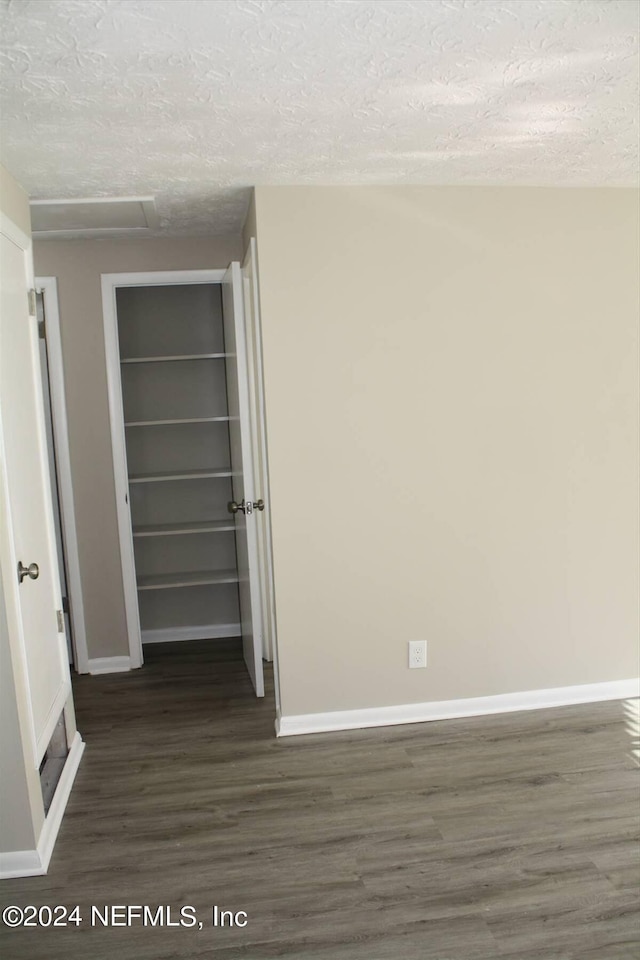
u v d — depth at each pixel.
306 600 2.96
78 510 3.74
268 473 2.88
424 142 2.31
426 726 3.04
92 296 3.62
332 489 2.92
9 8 1.42
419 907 1.99
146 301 4.21
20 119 1.99
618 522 3.14
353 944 1.86
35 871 2.18
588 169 2.69
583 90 1.92
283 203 2.78
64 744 2.80
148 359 3.91
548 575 3.11
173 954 1.86
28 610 2.34
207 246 3.66
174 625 4.37
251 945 1.88
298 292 2.82
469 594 3.06
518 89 1.90
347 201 2.81
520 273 2.95
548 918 1.93
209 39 1.58
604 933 1.88
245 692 3.51
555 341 3.00
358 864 2.17
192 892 2.08
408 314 2.89
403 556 3.00
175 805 2.53
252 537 3.31
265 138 2.22
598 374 3.05
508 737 2.92
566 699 3.19
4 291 2.31
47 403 3.72
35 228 3.25
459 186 2.87
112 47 1.60
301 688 3.01
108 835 2.37
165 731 3.12
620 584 3.17
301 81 1.81
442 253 2.89
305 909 2.00
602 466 3.10
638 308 3.05
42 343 3.64
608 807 2.42
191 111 1.98
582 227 2.97
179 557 4.36
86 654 3.83
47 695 2.53
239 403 3.21
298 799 2.54
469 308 2.93
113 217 3.11
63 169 2.43
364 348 2.88
